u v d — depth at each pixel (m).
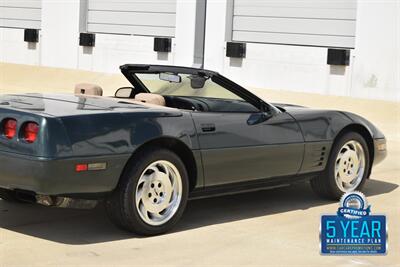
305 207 6.77
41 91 17.98
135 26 19.80
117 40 20.09
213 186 5.93
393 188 7.84
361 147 7.13
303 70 16.38
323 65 15.99
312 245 5.52
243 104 6.24
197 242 5.48
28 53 22.31
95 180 5.14
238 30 17.59
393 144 11.35
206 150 5.75
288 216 6.40
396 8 14.73
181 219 6.16
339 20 15.85
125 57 19.95
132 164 5.34
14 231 5.61
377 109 14.55
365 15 15.16
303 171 6.63
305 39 16.44
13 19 22.70
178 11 18.56
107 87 18.89
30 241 5.34
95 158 5.11
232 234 5.74
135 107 5.65
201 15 18.03
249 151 6.07
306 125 6.58
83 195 5.17
